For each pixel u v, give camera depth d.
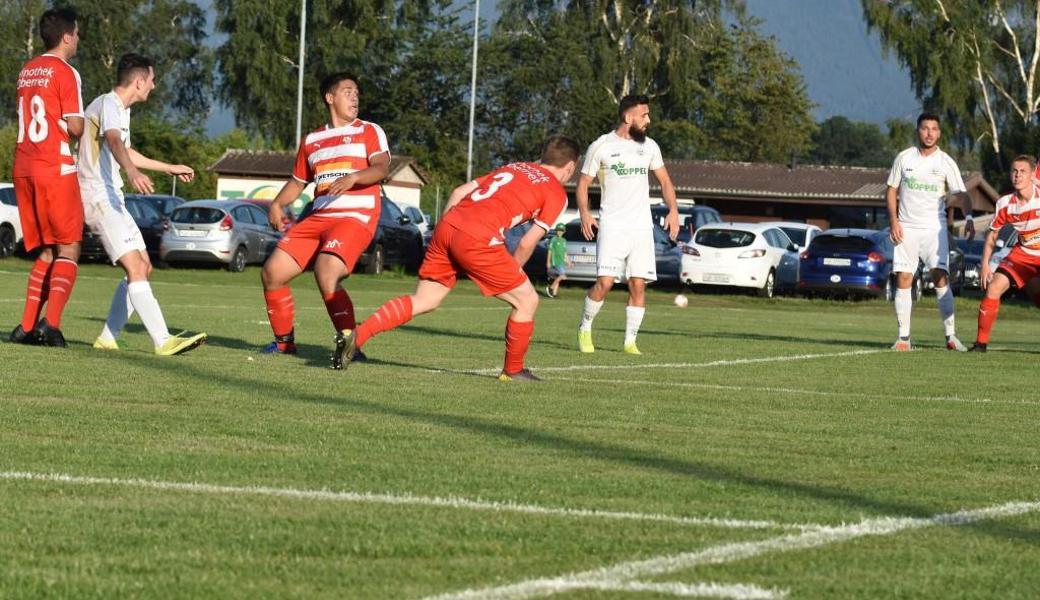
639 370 22.41
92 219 20.86
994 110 121.75
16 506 9.72
